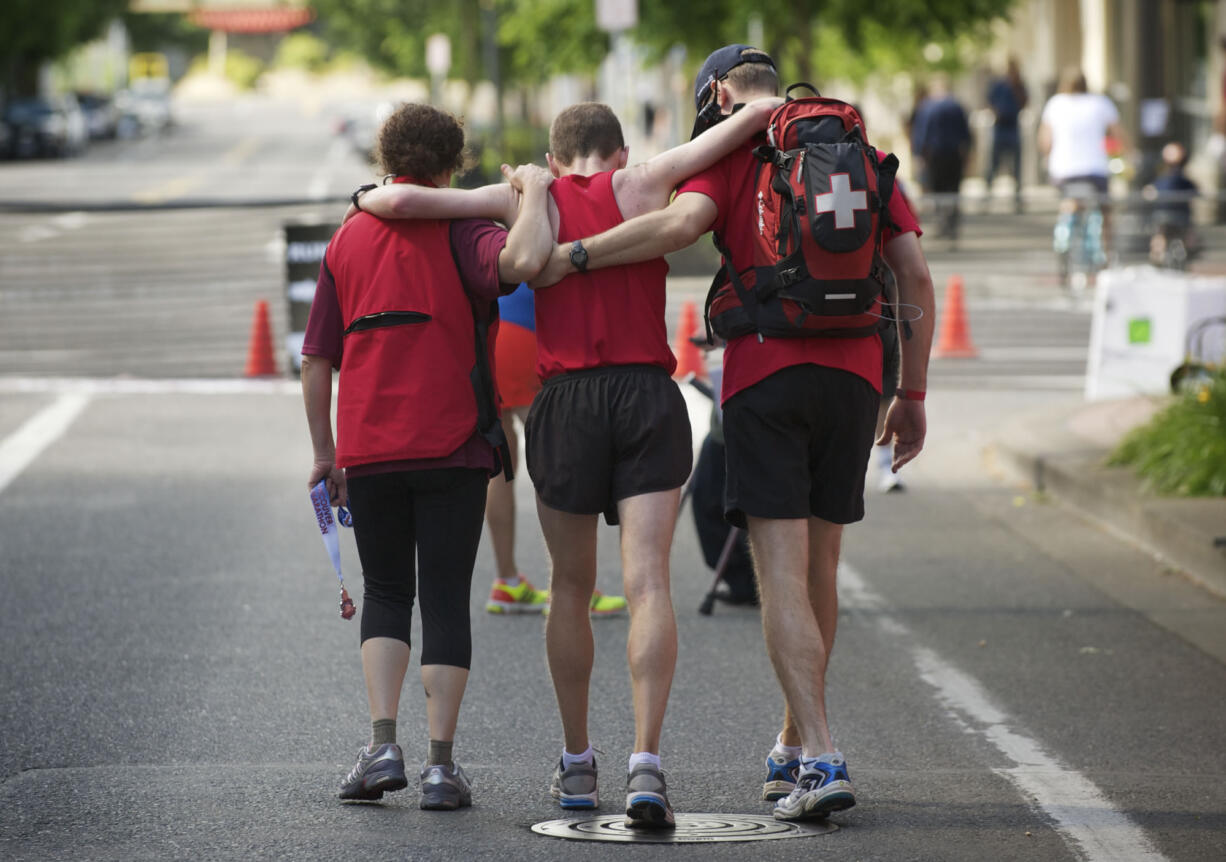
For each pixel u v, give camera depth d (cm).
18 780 1878
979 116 13575
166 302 6988
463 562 1792
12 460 4188
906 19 8819
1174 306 4625
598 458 1720
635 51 9388
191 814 1734
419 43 19262
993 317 6519
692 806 1811
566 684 1781
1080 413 4388
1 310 6806
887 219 1727
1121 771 1969
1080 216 7206
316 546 3288
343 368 1784
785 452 1725
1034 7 13575
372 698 1786
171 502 3691
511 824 1705
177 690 2336
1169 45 11031
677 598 2920
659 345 1741
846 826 1691
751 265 1723
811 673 1711
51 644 2584
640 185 1727
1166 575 3053
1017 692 2353
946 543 3341
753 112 1714
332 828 1680
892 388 2136
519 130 13588
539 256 1708
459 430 1758
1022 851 1602
